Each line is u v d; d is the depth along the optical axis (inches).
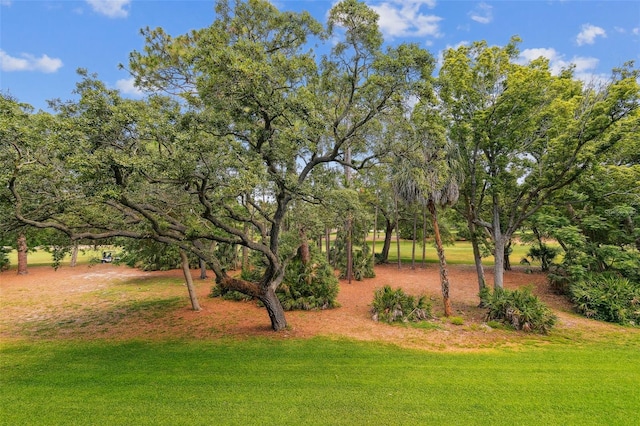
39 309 526.0
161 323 445.4
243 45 282.2
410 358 313.3
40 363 301.7
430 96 313.1
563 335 385.4
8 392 242.5
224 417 211.3
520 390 246.7
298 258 577.6
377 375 274.2
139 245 494.6
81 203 287.4
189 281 514.6
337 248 836.0
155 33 434.0
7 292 654.5
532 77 430.3
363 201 815.1
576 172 442.0
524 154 534.9
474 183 509.0
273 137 340.5
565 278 580.7
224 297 589.3
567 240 544.1
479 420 208.4
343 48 332.5
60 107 261.9
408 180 451.8
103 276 823.1
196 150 261.4
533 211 495.8
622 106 385.4
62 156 225.1
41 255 1302.9
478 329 406.3
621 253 518.6
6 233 292.5
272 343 357.7
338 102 366.9
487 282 706.2
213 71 263.3
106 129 231.5
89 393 240.8
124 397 235.0
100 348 344.8
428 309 461.7
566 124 457.1
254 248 375.2
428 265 972.6
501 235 519.2
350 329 410.9
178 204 337.4
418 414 215.2
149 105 319.9
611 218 555.5
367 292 643.5
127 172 244.5
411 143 364.8
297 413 216.2
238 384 256.2
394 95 315.0
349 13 300.8
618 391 243.6
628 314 435.5
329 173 430.6
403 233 1049.5
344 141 372.8
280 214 397.4
